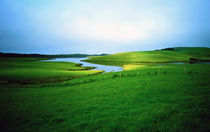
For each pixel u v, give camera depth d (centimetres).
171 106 1055
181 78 2375
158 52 17150
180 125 762
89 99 1452
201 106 1021
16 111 1170
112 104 1216
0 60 9681
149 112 968
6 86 2642
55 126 862
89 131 766
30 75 3859
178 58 12256
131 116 925
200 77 2394
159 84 1969
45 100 1518
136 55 14425
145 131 729
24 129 847
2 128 868
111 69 6297
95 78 3166
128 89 1802
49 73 4319
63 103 1363
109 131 747
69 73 4522
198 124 763
